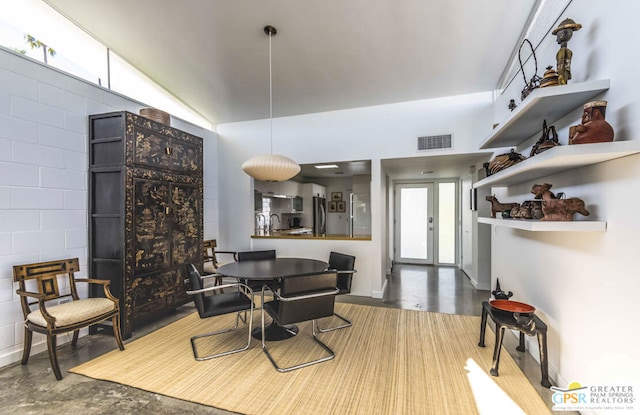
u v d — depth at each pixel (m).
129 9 2.59
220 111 4.48
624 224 1.39
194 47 3.05
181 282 3.48
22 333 2.38
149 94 3.79
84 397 1.89
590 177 1.66
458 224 6.36
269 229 6.23
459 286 4.67
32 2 2.54
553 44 2.11
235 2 2.43
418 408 1.76
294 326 3.04
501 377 2.08
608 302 1.50
